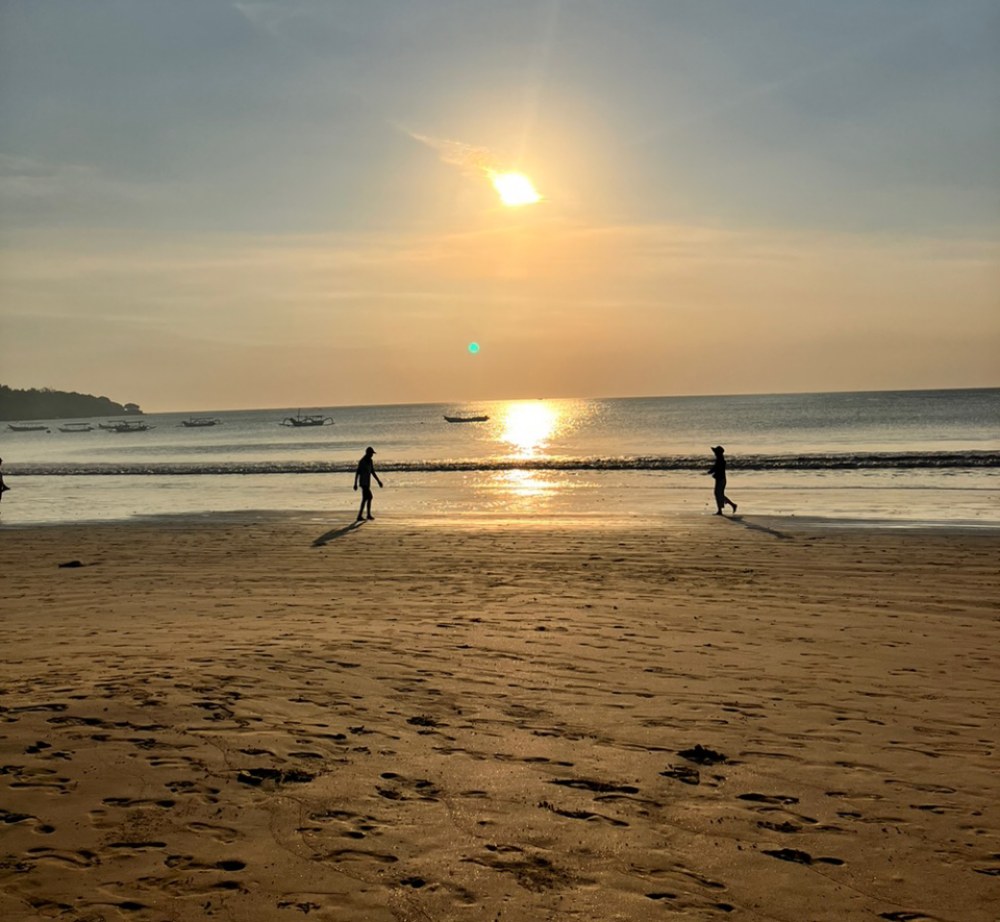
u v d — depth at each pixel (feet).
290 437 386.73
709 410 597.11
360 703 21.03
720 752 18.12
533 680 23.97
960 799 15.76
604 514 77.05
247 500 100.32
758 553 51.57
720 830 14.21
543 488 107.24
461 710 20.83
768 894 12.12
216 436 431.84
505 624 32.48
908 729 19.98
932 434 237.86
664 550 53.31
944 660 26.94
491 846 13.34
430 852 13.07
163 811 14.17
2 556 55.57
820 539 57.16
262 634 30.40
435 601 37.99
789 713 21.15
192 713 19.30
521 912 11.40
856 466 124.16
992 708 21.74
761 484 104.12
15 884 11.71
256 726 18.62
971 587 40.27
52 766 15.92
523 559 50.67
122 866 12.32
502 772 16.53
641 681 24.08
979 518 68.95
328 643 28.60
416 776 16.19
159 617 34.50
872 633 30.96
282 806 14.53
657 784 16.17
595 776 16.48
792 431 282.97
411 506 89.40
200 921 10.93
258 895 11.62
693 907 11.69
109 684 21.80
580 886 12.17
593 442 262.06
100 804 14.37
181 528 69.72
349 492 107.34
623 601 37.68
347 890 11.83
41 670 24.14
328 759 16.84
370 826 13.91
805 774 16.93
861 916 11.59
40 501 104.01
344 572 46.91
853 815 14.97
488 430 408.26
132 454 270.05
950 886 12.48
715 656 27.30
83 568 49.55
